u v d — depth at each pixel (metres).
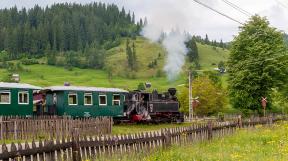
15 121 27.59
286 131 28.95
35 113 42.22
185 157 16.16
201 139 23.36
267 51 58.38
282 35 61.41
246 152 17.92
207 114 78.81
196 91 78.00
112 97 43.31
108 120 33.22
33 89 37.03
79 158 13.44
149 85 53.56
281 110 67.94
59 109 39.50
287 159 15.07
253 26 61.47
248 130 30.42
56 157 12.62
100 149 14.69
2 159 10.40
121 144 15.80
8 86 35.00
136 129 38.59
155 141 18.25
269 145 20.69
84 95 40.62
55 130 28.95
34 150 11.60
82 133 30.39
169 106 50.66
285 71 58.84
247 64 59.09
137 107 46.56
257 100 58.84
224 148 19.47
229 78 61.69
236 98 60.16
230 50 62.72
